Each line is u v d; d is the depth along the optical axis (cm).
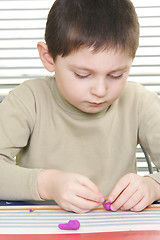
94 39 82
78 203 78
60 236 70
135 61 183
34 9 177
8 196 86
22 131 100
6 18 177
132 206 80
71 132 104
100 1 86
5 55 180
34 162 103
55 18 88
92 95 86
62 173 84
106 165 104
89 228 72
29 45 180
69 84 87
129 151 105
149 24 180
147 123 104
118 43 83
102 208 81
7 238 69
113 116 106
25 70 182
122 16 86
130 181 83
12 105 102
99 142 104
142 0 179
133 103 107
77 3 86
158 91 185
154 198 85
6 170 89
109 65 83
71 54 84
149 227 73
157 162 102
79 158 104
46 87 105
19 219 75
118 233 71
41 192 84
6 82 182
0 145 96
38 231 71
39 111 103
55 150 104
